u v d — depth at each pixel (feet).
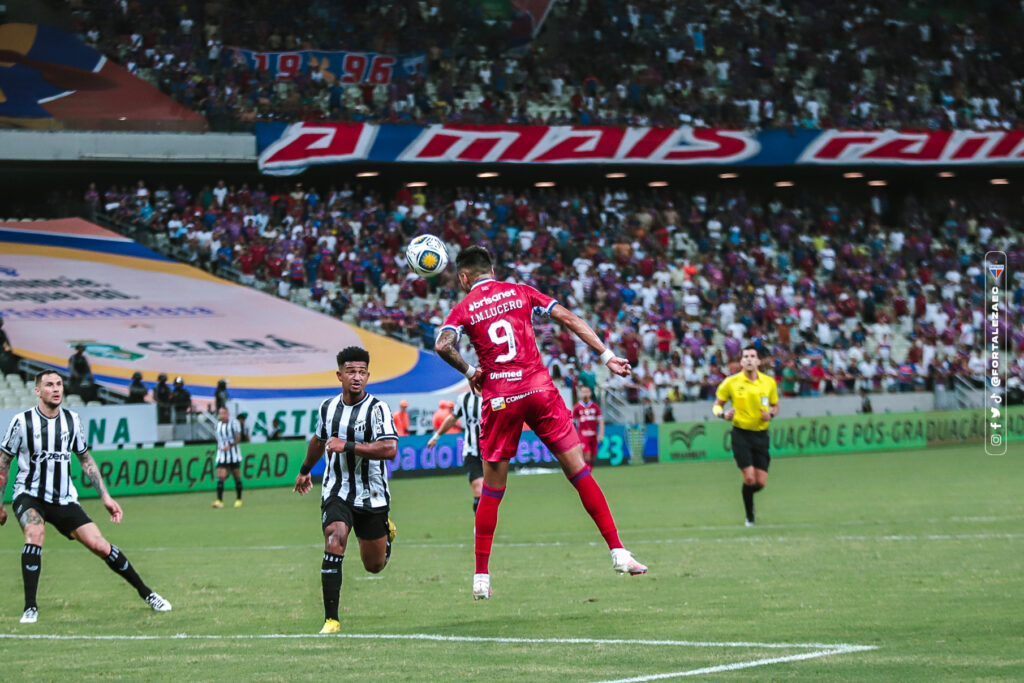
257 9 435.12
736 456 178.50
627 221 459.73
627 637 85.76
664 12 482.28
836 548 143.64
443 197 467.93
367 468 101.30
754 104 458.50
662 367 388.16
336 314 406.00
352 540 181.06
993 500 210.38
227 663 77.97
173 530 201.98
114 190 437.17
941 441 393.70
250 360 371.76
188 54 416.87
